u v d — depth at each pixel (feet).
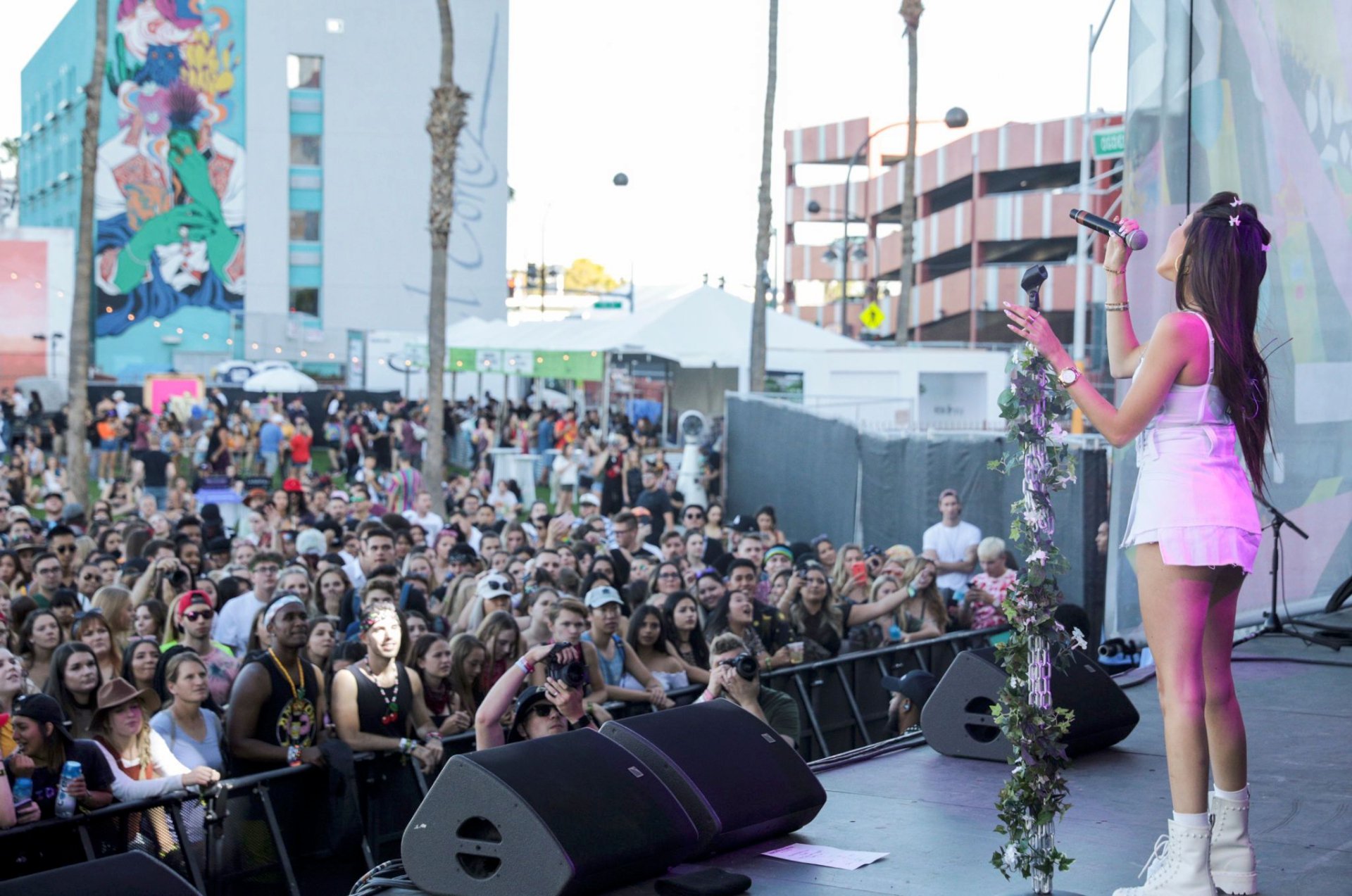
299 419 110.11
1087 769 16.16
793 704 23.99
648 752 13.19
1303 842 13.14
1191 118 26.89
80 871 11.80
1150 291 26.94
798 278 234.99
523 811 11.44
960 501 47.32
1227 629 11.62
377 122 185.06
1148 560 11.14
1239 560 10.73
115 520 65.21
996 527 45.83
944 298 202.08
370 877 12.75
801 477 66.90
